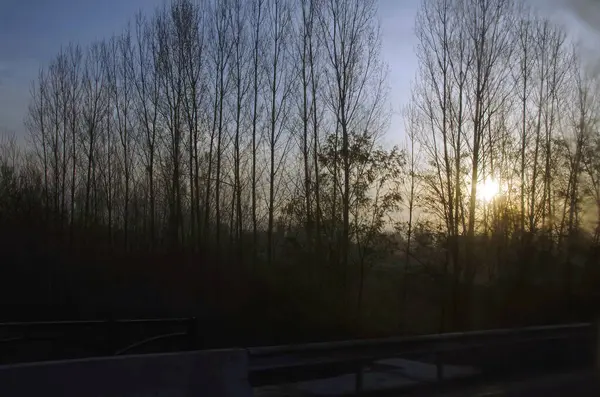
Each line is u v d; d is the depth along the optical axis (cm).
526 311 2527
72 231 2866
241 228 2939
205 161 3106
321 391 784
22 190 3048
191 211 3097
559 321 2427
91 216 3306
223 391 678
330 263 2436
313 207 2570
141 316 2292
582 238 2703
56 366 557
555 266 2688
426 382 906
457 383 947
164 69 3256
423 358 920
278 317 2134
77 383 566
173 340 1373
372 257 2489
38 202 3020
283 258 2459
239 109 3027
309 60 2777
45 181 3531
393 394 851
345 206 2514
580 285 2606
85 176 3659
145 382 616
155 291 2347
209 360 676
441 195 2573
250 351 729
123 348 1260
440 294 2527
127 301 2341
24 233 2558
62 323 1191
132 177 3588
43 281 2419
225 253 2656
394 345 890
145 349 1353
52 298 2362
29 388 536
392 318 2338
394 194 2502
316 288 2270
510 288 2592
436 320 2478
